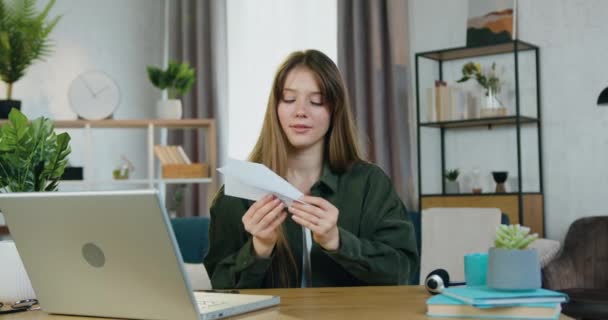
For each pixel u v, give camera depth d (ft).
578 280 11.87
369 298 4.70
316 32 15.90
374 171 6.39
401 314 4.03
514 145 13.75
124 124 15.02
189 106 17.04
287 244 5.98
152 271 3.86
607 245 11.93
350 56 14.93
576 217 13.20
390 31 14.42
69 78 16.93
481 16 13.48
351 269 5.49
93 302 4.22
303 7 16.06
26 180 5.11
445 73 14.53
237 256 5.64
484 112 13.12
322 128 6.10
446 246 11.16
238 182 4.92
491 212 10.96
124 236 3.84
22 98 16.58
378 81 14.43
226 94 16.66
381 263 5.58
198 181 15.19
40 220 4.14
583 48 13.14
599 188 13.01
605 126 12.95
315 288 5.34
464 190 14.26
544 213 13.48
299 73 6.03
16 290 4.93
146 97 17.58
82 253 4.08
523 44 13.01
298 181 6.31
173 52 17.28
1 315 4.50
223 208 6.25
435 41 14.62
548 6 13.44
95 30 17.20
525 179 13.71
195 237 11.82
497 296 3.81
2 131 5.08
